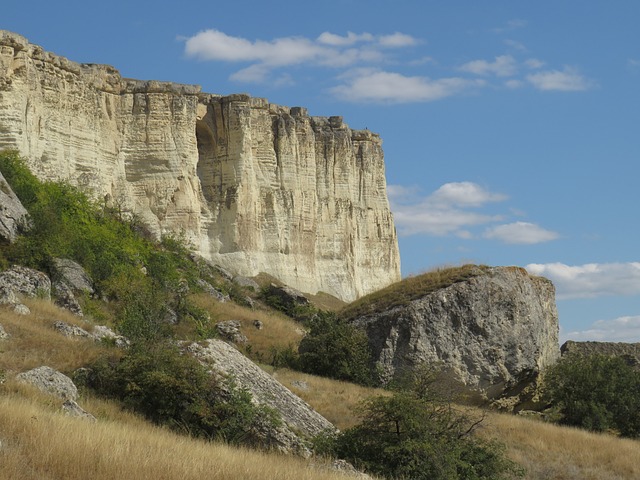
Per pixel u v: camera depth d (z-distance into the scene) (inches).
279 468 904.9
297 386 1588.3
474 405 1866.4
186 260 2495.1
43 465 768.3
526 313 1935.3
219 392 1176.8
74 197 2167.8
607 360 1977.1
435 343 1844.2
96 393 1191.6
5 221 1717.5
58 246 1772.9
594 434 1678.2
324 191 3361.2
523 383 1915.6
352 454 1162.6
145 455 824.9
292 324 2372.0
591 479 1430.9
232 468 854.5
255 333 2137.1
